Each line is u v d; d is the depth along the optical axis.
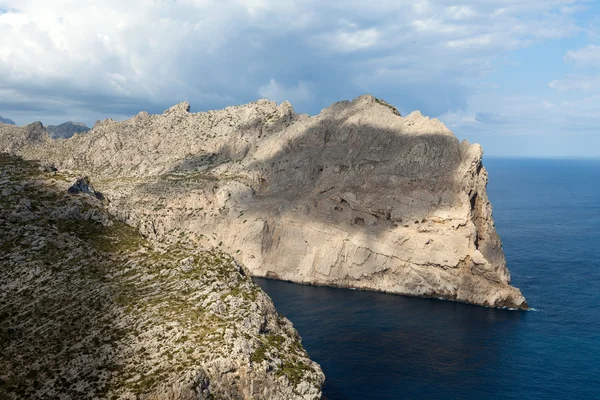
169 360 66.69
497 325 126.19
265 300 85.50
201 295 79.00
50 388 62.78
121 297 76.94
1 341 68.44
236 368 67.94
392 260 157.12
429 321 129.00
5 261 79.69
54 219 90.50
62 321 71.88
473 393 93.06
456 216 151.88
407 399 90.75
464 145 166.88
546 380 97.94
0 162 105.25
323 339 116.06
